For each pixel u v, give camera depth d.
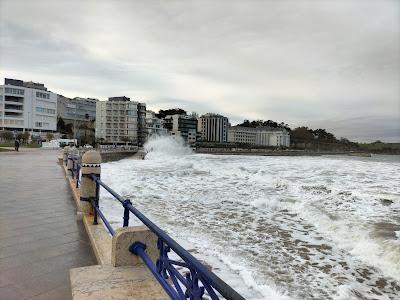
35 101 99.56
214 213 10.02
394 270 5.86
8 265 4.11
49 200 8.34
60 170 16.12
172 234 7.51
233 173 21.53
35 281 3.68
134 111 125.88
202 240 7.16
